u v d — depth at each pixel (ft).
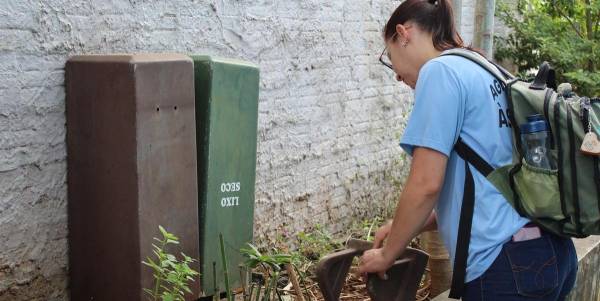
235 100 12.24
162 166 11.00
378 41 20.45
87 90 11.22
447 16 9.15
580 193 8.36
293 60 17.13
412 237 8.61
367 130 20.35
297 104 17.40
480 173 8.59
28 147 11.35
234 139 12.34
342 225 19.54
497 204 8.58
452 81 8.47
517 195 8.59
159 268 10.20
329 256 9.59
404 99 22.03
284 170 17.11
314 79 17.93
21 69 11.18
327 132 18.60
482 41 16.33
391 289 9.92
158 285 10.34
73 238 11.84
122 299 11.18
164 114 10.94
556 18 29.76
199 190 11.90
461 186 8.68
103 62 10.93
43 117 11.48
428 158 8.38
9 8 10.96
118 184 10.95
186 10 14.10
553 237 8.68
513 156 8.63
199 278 11.74
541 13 28.89
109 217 11.15
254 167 12.86
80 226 11.68
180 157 11.22
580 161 8.34
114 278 11.25
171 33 13.83
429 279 14.78
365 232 19.40
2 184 11.11
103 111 11.00
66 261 12.01
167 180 11.08
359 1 19.40
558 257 8.67
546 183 8.43
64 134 11.73
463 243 8.70
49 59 11.48
